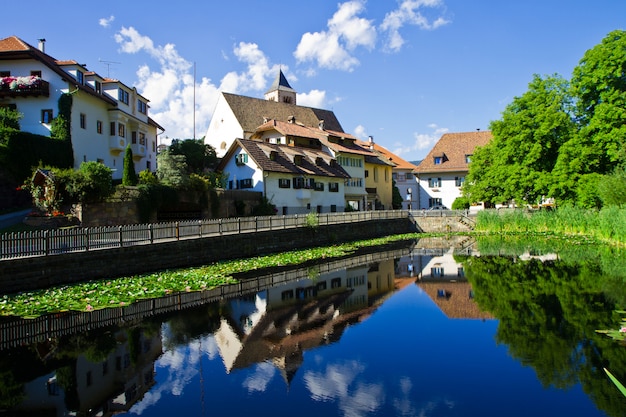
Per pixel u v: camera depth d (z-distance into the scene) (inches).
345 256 1230.3
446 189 2881.4
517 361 391.9
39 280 662.5
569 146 1545.3
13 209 1152.8
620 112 1407.5
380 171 2795.3
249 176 1863.9
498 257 1114.1
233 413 306.7
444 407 309.7
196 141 2073.1
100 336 482.6
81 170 1103.0
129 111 1797.5
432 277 861.2
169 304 631.8
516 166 1733.5
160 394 338.3
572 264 932.6
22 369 390.3
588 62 1505.9
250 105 2659.9
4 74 1397.6
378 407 315.3
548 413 297.6
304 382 360.2
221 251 1039.6
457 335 476.1
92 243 761.6
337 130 3097.9
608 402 310.5
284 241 1291.8
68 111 1380.4
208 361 410.0
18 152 1198.3
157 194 1282.0
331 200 2212.1
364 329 514.6
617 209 1261.1
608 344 422.3
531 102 1706.4
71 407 317.1
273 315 578.6
